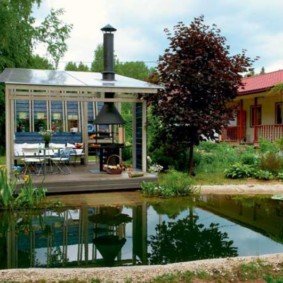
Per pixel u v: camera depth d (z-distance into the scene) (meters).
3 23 19.47
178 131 12.09
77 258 5.46
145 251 5.79
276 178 11.61
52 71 13.40
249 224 7.30
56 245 6.08
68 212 8.17
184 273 4.37
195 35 11.81
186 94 11.81
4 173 8.37
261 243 6.11
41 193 8.66
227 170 11.90
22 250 5.83
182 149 12.57
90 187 10.05
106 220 7.59
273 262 4.77
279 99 19.44
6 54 21.00
